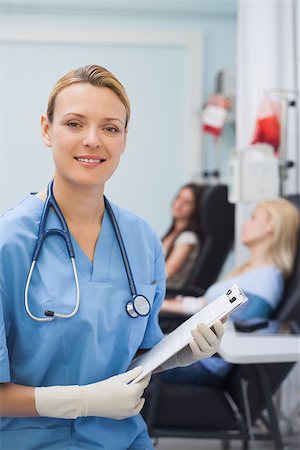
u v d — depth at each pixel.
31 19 4.72
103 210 1.32
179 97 4.83
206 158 4.83
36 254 1.20
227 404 2.28
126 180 4.82
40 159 4.75
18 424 1.22
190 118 4.81
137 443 1.32
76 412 1.15
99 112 1.17
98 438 1.24
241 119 3.19
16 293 1.19
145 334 1.37
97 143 1.17
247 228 2.69
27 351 1.20
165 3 4.81
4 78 4.70
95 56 4.77
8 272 1.19
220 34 4.87
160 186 4.84
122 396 1.15
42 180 4.75
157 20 4.83
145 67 4.80
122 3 4.79
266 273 2.59
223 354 2.04
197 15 4.84
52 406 1.14
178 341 1.20
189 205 3.86
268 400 2.24
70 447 1.23
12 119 4.71
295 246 2.61
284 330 2.36
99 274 1.25
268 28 3.11
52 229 1.23
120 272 1.28
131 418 1.29
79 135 1.18
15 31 4.66
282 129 2.91
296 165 3.04
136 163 4.82
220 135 4.53
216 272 3.70
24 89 4.72
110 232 1.30
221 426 2.24
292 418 2.86
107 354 1.23
